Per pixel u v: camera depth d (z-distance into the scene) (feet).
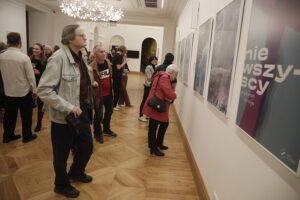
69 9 21.63
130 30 49.32
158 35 49.34
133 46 49.93
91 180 7.84
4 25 19.35
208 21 7.97
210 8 8.20
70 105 5.70
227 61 5.57
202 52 8.79
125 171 8.75
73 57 6.27
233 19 5.30
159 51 49.65
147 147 11.25
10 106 10.06
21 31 21.84
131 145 11.32
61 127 6.15
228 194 5.12
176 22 25.98
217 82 6.40
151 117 9.86
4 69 9.57
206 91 7.91
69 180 7.29
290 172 2.93
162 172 8.91
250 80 4.09
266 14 3.61
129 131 13.41
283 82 3.04
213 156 6.55
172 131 14.16
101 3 21.74
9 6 19.86
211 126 7.00
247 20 4.59
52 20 28.14
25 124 10.36
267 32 3.55
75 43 6.03
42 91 5.54
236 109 4.93
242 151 4.48
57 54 5.82
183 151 11.14
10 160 8.84
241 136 4.57
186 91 13.10
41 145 10.32
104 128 12.27
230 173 5.09
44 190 7.07
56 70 5.67
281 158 3.02
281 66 3.10
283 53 3.07
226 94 5.51
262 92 3.60
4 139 10.35
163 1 19.75
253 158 3.99
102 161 9.41
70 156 9.45
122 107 19.56
